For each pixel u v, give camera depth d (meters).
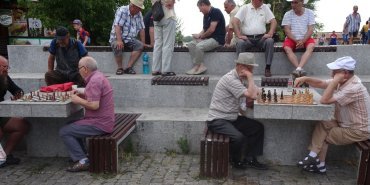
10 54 6.89
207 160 4.04
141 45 6.57
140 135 4.91
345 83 3.95
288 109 3.84
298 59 6.39
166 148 4.91
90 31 13.95
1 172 4.31
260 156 4.54
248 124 4.32
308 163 4.14
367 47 6.21
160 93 5.79
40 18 12.35
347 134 3.97
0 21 13.91
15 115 4.22
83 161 4.27
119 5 14.19
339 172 4.25
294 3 6.16
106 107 4.24
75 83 5.55
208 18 6.66
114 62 6.78
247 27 6.41
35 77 6.02
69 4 12.46
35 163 4.62
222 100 4.23
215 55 6.57
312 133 4.32
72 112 4.41
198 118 4.95
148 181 3.99
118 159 4.64
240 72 4.11
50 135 4.82
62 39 5.29
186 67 6.70
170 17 6.00
